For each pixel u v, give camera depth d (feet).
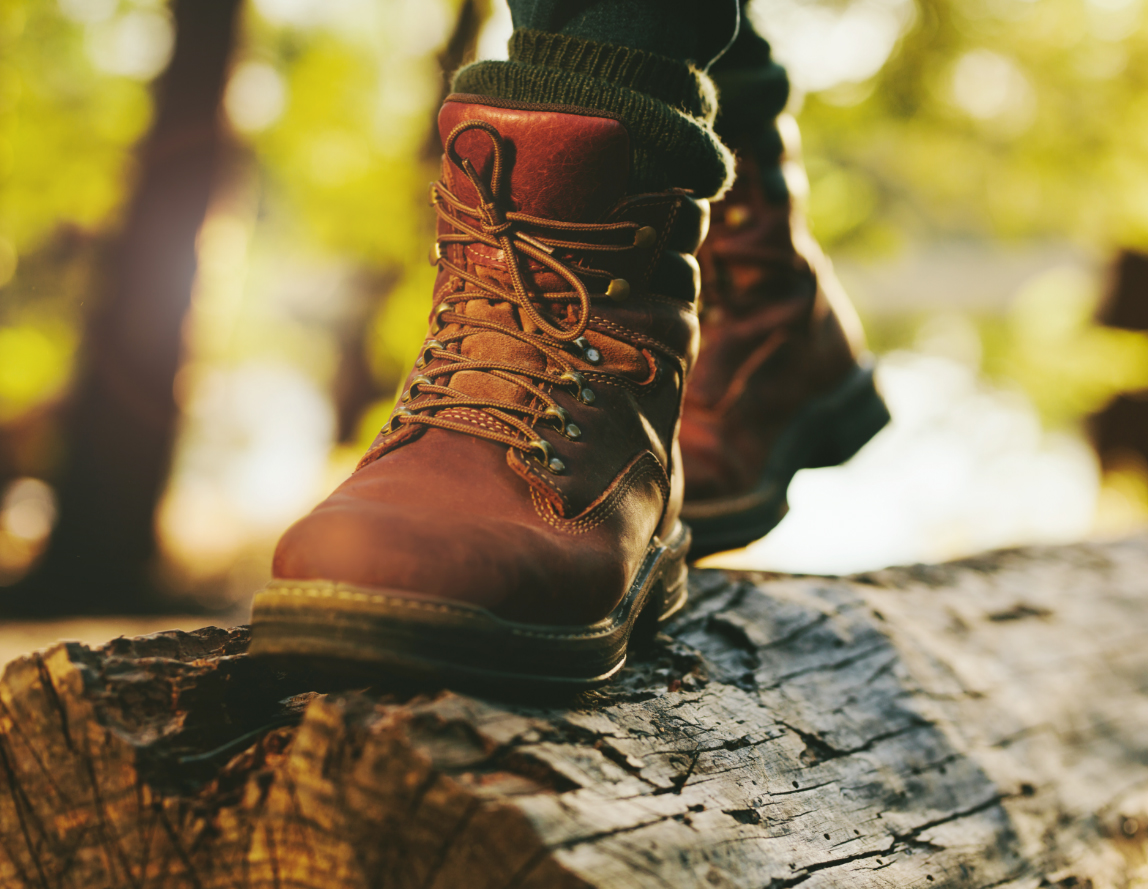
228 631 3.42
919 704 4.54
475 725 2.68
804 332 5.21
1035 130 22.31
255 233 29.81
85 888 2.92
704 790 3.16
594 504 3.16
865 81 21.01
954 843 3.96
